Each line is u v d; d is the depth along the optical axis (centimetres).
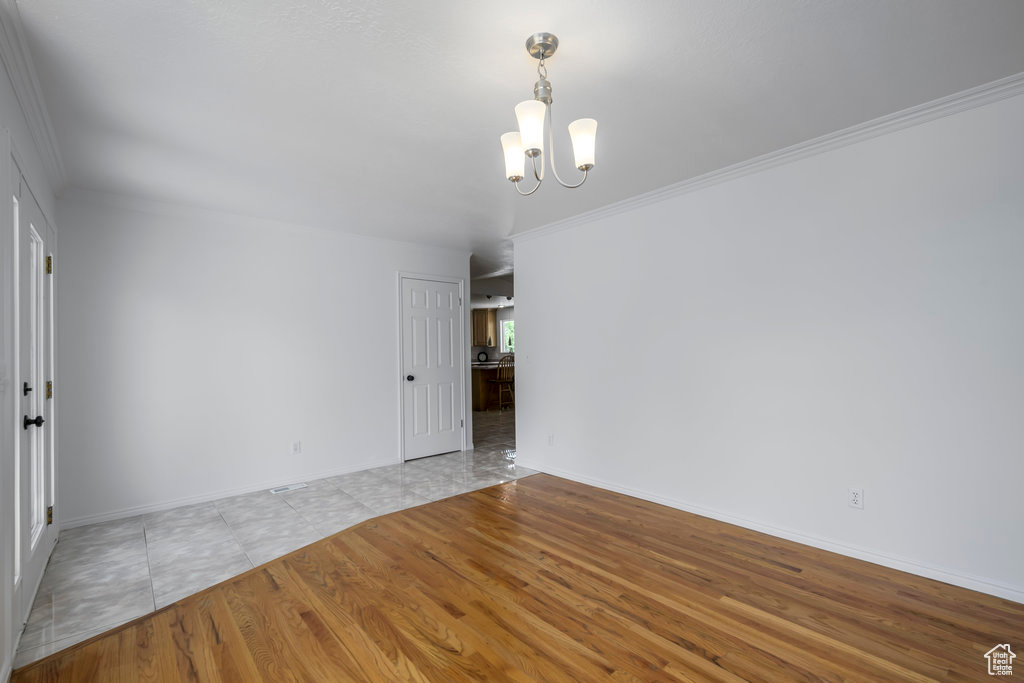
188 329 362
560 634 193
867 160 253
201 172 294
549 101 185
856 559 255
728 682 164
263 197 341
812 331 273
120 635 195
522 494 376
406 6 155
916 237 238
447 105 219
